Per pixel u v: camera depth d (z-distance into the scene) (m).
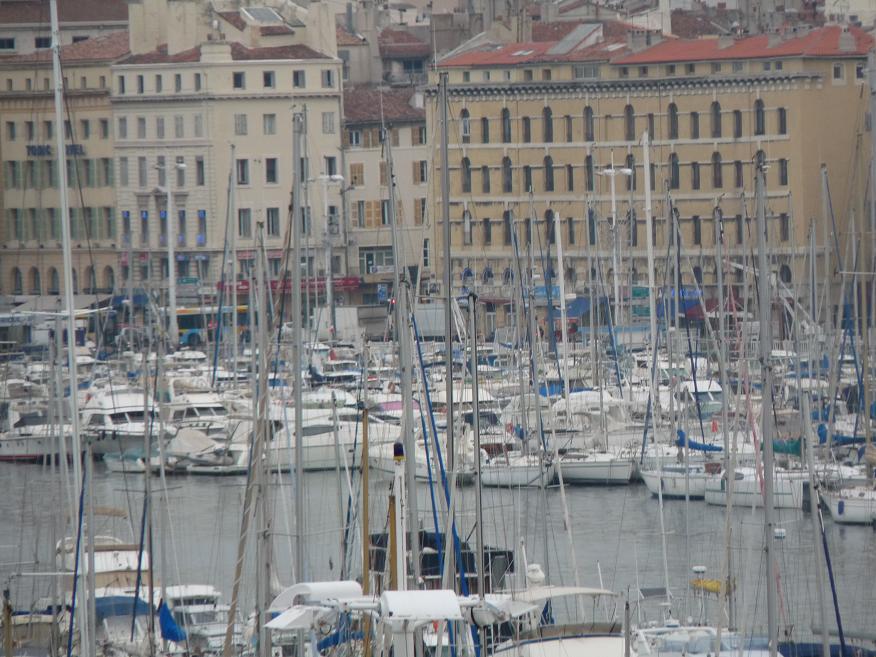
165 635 171.00
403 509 136.62
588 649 148.25
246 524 163.25
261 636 155.50
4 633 161.50
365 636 138.00
